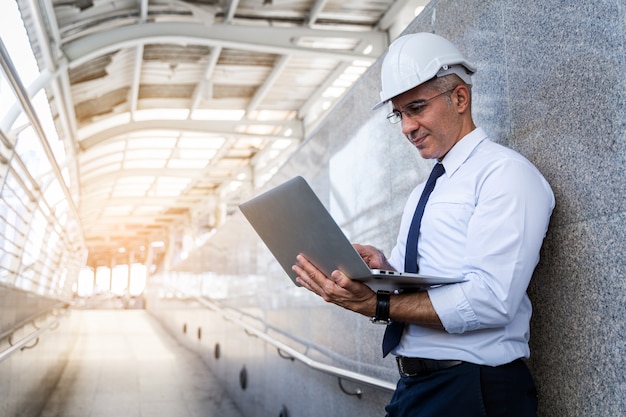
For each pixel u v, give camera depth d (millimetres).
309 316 4543
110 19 7914
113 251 46812
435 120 1762
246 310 6984
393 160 3184
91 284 47500
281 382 5367
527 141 1995
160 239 34094
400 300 1668
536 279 1913
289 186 1635
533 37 1972
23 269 6656
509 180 1595
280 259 2014
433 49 1772
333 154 4180
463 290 1562
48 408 7000
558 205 1825
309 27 8875
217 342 9375
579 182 1742
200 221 24438
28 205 6090
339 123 4062
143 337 16312
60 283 11281
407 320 1664
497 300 1535
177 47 9445
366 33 9031
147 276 34375
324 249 1681
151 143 14555
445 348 1673
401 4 8445
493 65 2217
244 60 10219
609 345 1621
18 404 5137
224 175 18531
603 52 1648
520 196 1579
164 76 10633
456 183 1726
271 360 5766
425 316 1620
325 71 10961
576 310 1741
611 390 1613
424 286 1703
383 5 8617
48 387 7590
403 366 1775
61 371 9461
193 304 12891
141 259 44188
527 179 1605
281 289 5426
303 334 4676
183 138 14148
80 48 7777
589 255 1693
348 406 3723
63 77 7992
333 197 4164
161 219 28500
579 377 1729
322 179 4418
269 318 5840
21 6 5926
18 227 5801
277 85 11641
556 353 1822
